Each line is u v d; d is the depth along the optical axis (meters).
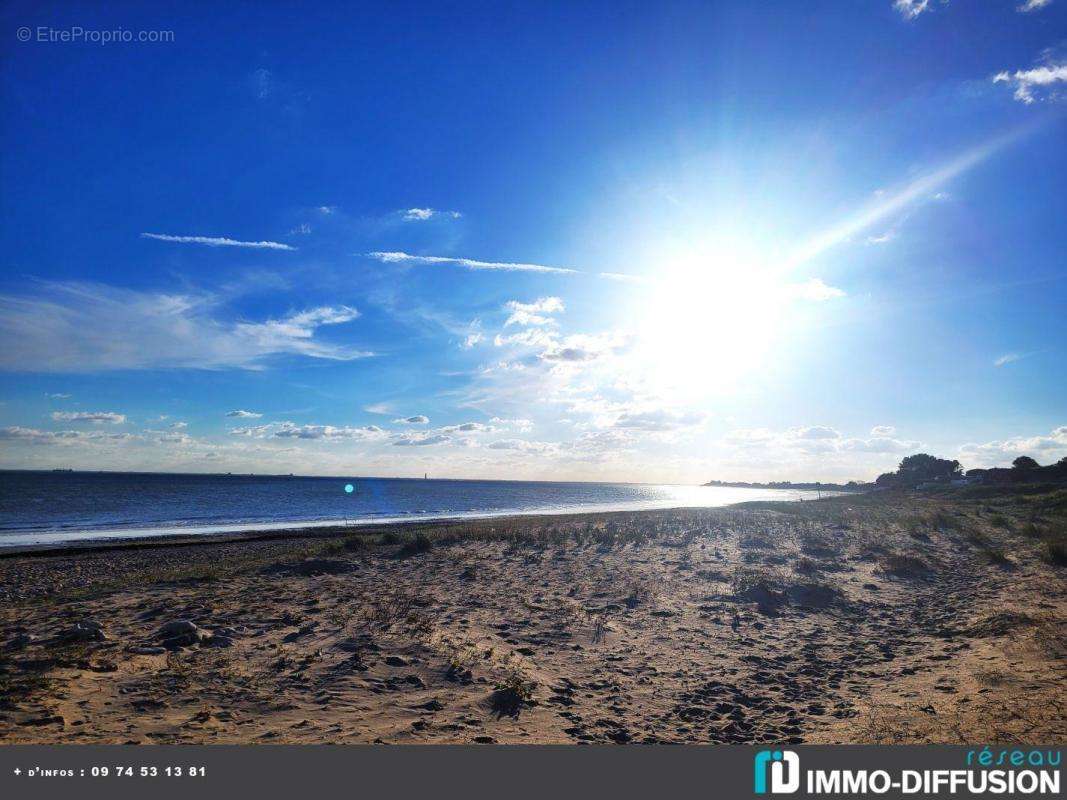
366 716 6.18
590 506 80.62
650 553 20.72
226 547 28.97
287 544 30.17
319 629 9.48
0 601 13.26
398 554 20.19
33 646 7.83
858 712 6.73
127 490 98.75
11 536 35.06
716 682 8.00
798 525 30.58
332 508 67.06
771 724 6.54
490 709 6.61
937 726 5.99
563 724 6.35
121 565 22.14
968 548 22.25
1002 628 9.77
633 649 9.52
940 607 12.46
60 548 28.56
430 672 7.68
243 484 166.00
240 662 7.63
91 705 5.90
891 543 23.23
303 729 5.75
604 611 11.99
